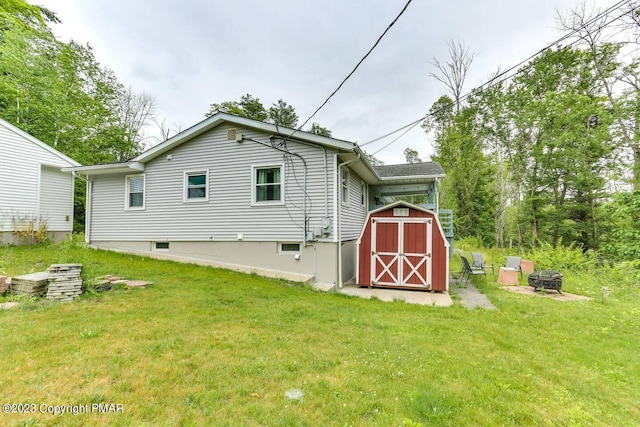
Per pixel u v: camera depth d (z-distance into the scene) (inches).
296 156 332.2
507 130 764.6
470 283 366.6
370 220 327.0
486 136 834.8
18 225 414.9
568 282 366.9
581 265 462.6
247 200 349.4
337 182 320.8
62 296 192.9
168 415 86.7
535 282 311.6
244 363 121.0
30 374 102.6
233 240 353.7
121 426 80.5
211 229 362.9
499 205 900.6
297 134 321.1
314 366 122.6
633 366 145.8
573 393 117.7
